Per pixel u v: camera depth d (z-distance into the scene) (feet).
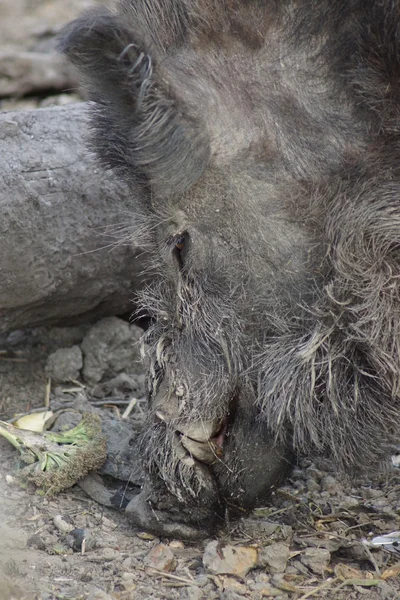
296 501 18.63
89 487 18.69
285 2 16.26
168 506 16.98
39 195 21.40
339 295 15.98
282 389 16.29
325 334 16.10
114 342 22.99
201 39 16.19
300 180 15.96
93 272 22.17
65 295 22.30
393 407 16.26
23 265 21.45
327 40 16.15
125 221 20.36
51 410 21.62
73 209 21.66
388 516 18.17
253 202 15.93
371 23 15.84
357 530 17.74
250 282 16.24
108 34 14.29
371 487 19.34
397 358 16.10
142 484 18.01
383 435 16.46
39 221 21.42
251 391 16.60
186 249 16.33
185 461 16.44
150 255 17.70
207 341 16.52
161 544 16.87
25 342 23.76
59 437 19.48
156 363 16.94
